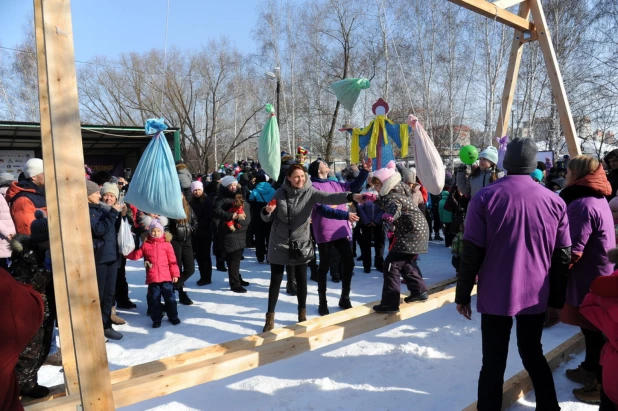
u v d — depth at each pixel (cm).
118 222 455
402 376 353
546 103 1706
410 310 399
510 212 254
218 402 322
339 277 676
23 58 2234
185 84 1939
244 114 2984
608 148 1580
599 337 319
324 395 326
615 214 411
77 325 206
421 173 396
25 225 419
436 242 1034
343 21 2158
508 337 268
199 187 637
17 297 172
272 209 434
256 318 510
